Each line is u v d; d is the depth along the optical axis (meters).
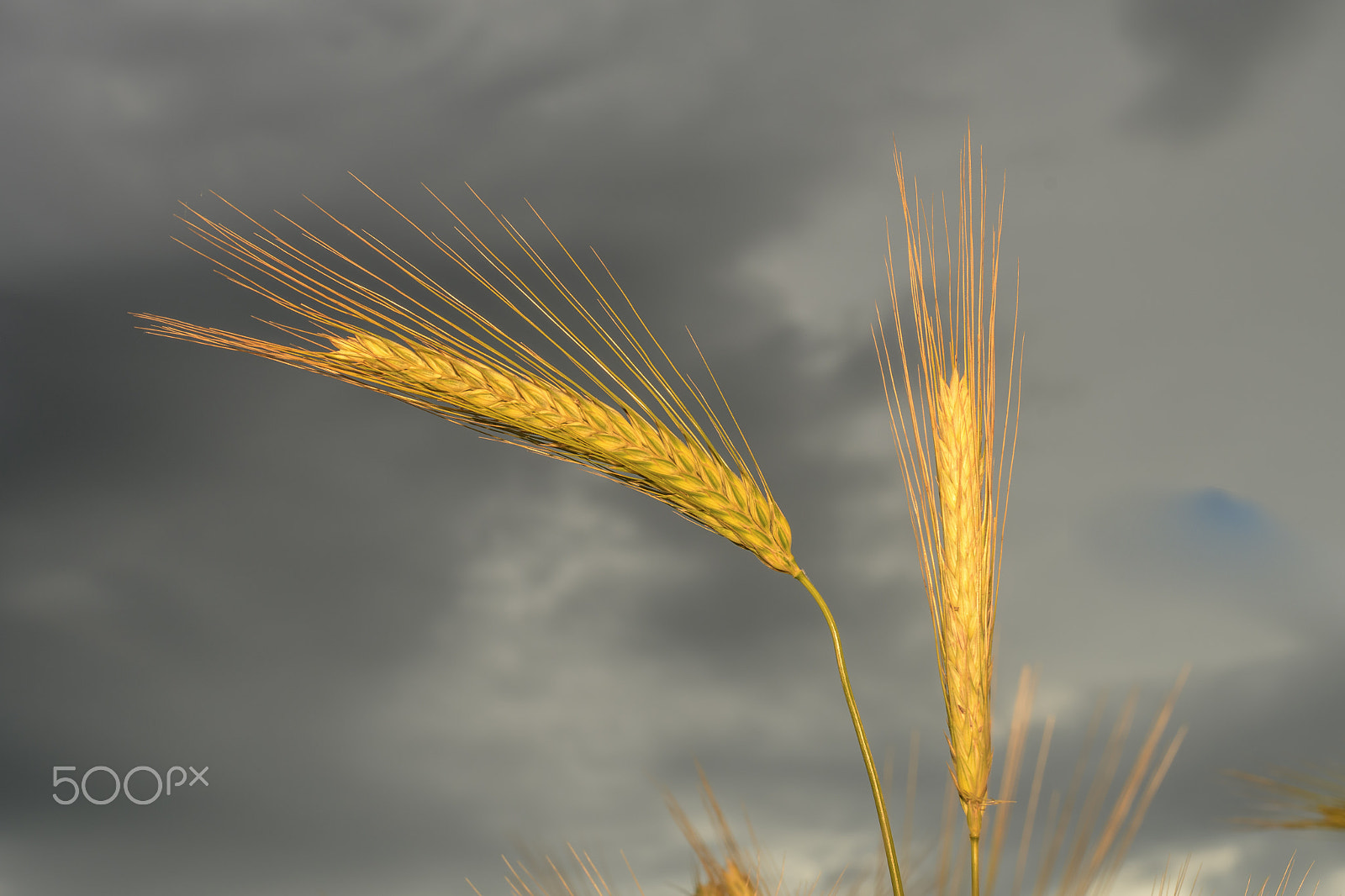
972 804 1.70
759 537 1.89
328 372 1.89
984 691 1.78
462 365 1.90
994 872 1.62
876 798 1.73
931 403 1.95
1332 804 1.73
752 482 1.95
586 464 1.98
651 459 1.88
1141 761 1.59
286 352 1.89
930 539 1.89
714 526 1.92
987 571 1.85
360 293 1.95
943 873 1.66
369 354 1.88
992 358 1.94
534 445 1.99
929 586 1.85
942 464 1.92
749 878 1.76
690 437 1.95
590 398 1.94
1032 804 1.63
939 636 1.82
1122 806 1.57
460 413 1.96
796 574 1.90
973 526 1.87
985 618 1.82
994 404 1.93
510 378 1.91
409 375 1.87
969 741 1.73
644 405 1.96
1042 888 1.58
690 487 1.89
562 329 2.01
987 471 1.93
